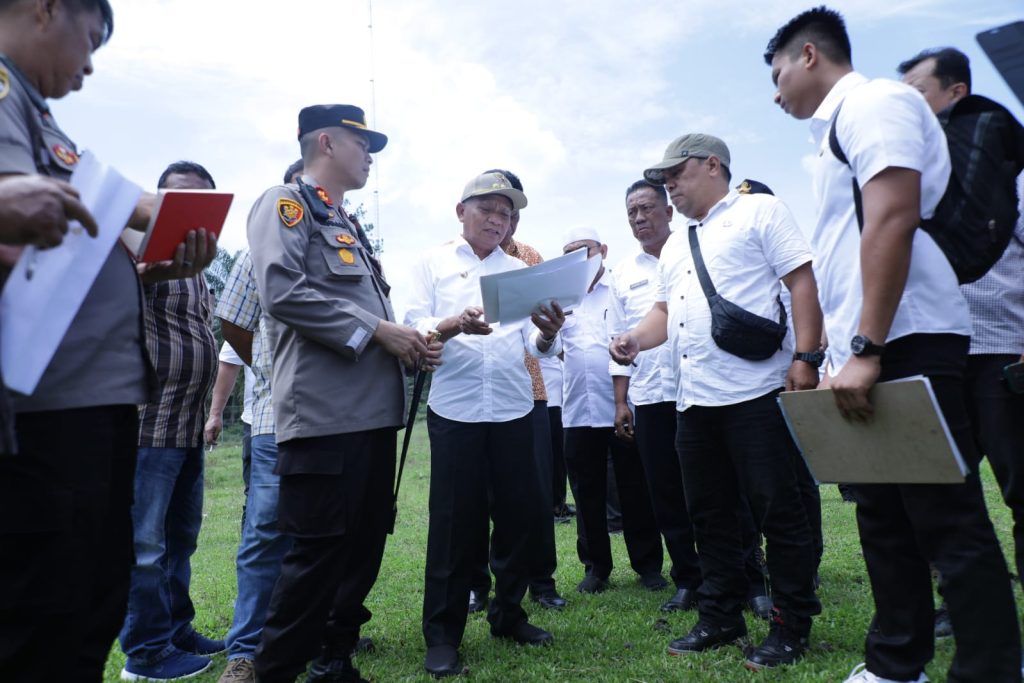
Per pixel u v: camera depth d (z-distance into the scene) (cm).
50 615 144
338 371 243
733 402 286
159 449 304
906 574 222
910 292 202
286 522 238
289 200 250
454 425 314
